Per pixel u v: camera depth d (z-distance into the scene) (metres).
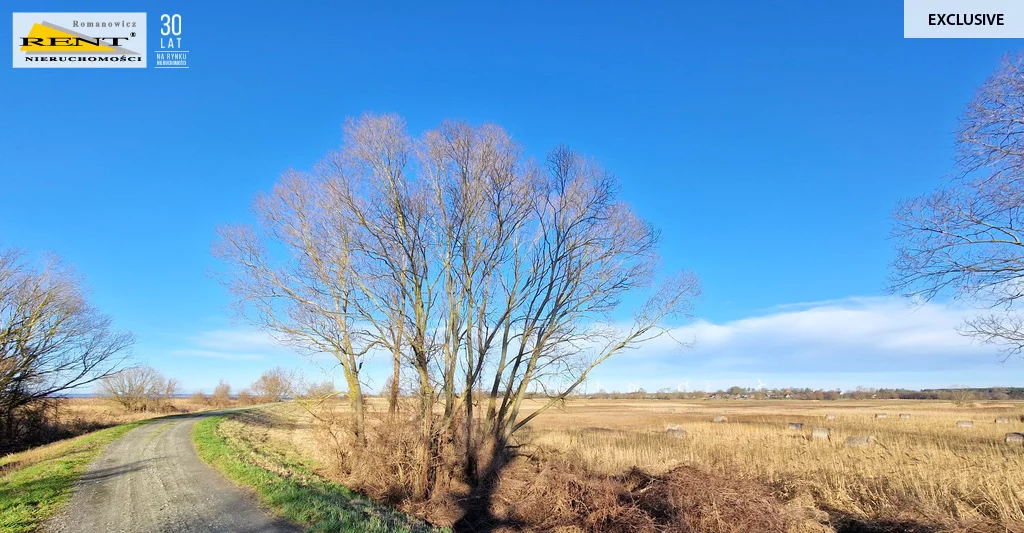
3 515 10.05
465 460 16.05
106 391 58.00
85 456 19.23
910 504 10.98
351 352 17.00
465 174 16.19
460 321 16.41
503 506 13.77
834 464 15.09
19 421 33.94
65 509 10.53
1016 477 11.58
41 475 14.77
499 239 16.52
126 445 23.00
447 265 16.45
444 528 10.37
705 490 10.23
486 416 17.05
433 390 15.51
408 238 15.88
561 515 11.92
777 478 13.58
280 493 10.87
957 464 14.23
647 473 13.91
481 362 16.34
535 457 18.42
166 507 10.47
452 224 16.23
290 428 33.47
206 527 8.91
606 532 10.65
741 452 18.84
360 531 8.43
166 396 65.56
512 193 16.64
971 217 12.25
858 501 11.84
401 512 11.34
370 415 16.58
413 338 15.35
